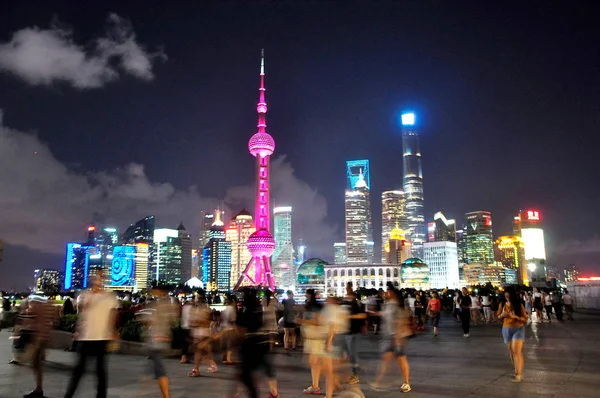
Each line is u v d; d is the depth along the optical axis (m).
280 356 20.28
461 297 28.53
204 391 13.66
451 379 14.92
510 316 14.81
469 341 25.61
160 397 12.91
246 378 11.02
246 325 11.20
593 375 15.41
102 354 11.85
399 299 14.02
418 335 29.14
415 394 12.92
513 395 12.74
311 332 12.77
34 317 13.52
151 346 12.10
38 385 13.30
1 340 27.22
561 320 38.97
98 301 11.98
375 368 17.16
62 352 22.16
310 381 14.96
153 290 12.52
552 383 14.22
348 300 15.44
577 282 56.53
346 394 13.02
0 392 13.80
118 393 13.41
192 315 17.31
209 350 16.72
